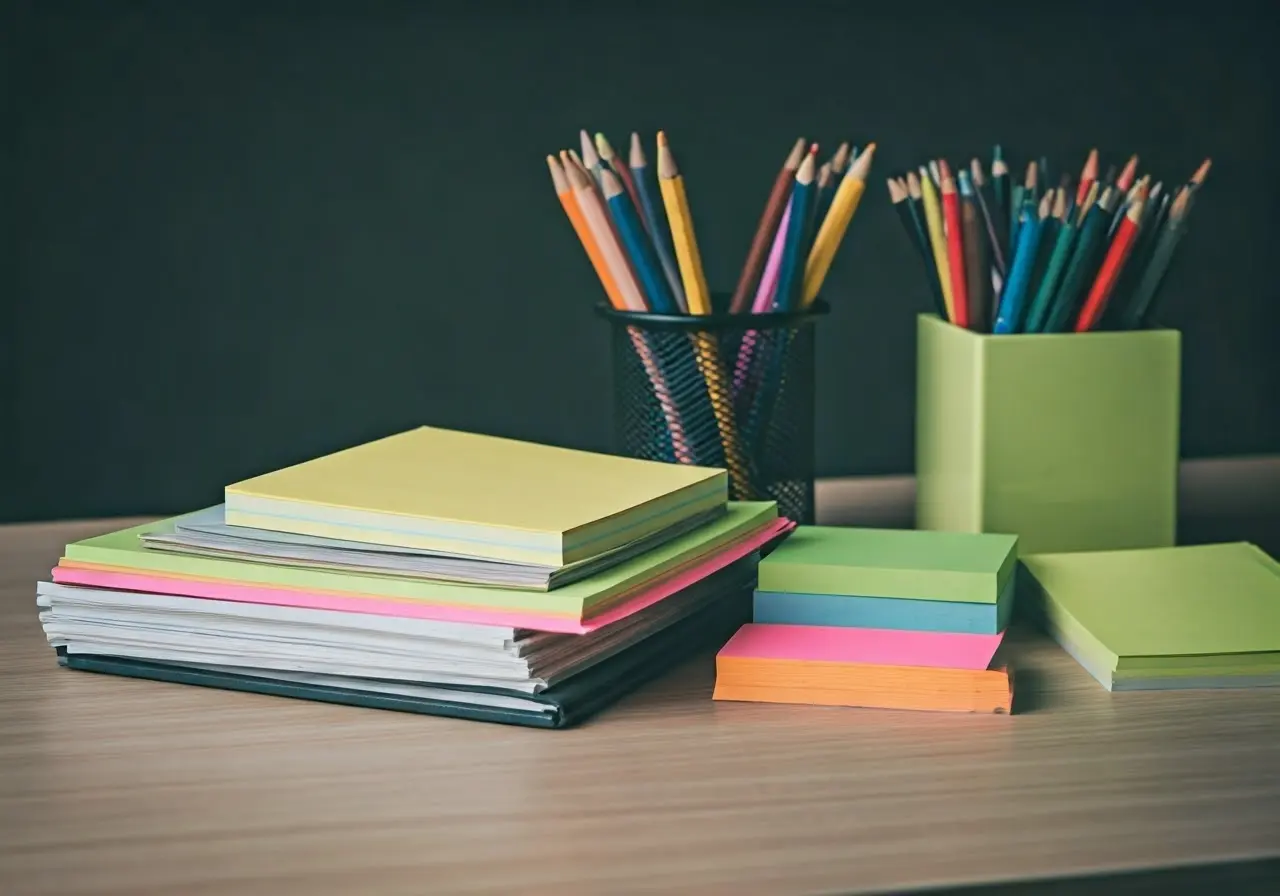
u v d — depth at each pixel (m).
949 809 0.59
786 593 0.78
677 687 0.75
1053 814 0.59
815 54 1.40
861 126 1.41
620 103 1.41
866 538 0.84
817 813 0.59
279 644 0.72
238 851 0.56
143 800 0.60
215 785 0.62
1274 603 0.80
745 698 0.72
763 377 0.92
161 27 1.40
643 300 0.92
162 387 1.46
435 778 0.63
